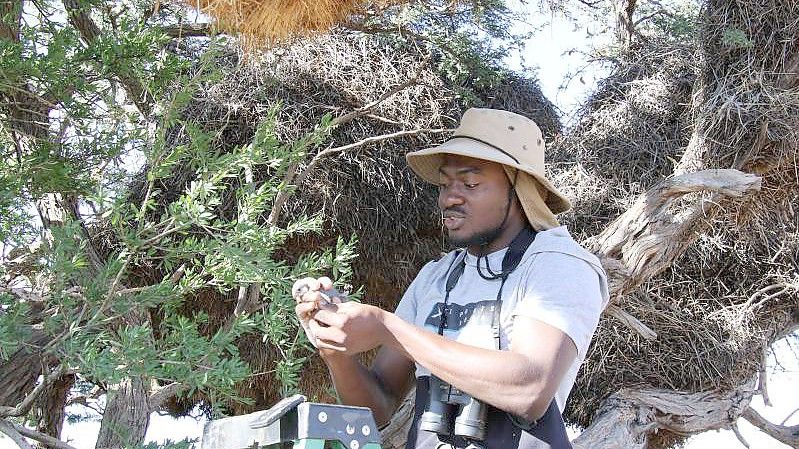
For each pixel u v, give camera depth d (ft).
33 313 10.88
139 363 8.14
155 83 11.12
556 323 5.41
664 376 16.87
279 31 10.20
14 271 11.88
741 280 17.40
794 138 14.71
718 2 15.10
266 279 9.35
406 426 14.29
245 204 9.47
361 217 16.51
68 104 10.91
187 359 8.48
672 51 17.70
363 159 16.37
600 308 5.77
